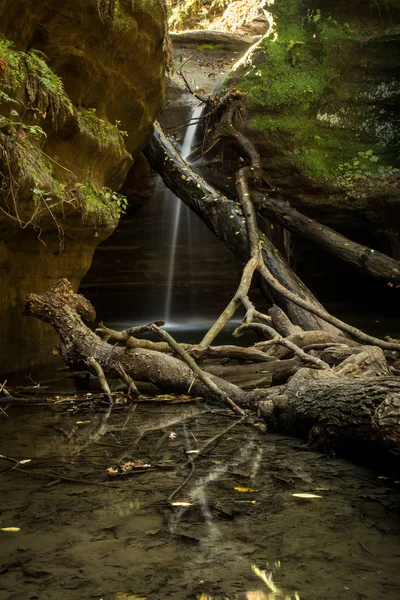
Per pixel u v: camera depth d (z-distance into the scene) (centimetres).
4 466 379
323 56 1262
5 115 499
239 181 1120
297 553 257
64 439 446
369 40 1265
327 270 1761
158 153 1169
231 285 1694
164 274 1680
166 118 1402
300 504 314
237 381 676
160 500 319
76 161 690
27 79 514
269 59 1259
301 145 1230
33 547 262
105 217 747
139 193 1462
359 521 292
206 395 589
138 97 783
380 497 325
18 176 507
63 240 747
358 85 1288
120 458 397
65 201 609
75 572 240
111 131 738
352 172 1230
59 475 361
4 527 284
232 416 527
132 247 1672
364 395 388
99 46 632
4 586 229
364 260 1057
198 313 1662
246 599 220
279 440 447
